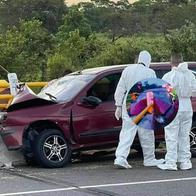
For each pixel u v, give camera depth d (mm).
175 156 10953
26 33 35531
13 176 10516
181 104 10914
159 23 80375
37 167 11406
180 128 11023
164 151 13156
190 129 11281
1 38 30422
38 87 14180
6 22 83812
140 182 9883
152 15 84125
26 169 11219
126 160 11438
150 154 11344
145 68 11055
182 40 27906
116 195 9031
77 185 9703
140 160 12094
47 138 11242
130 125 11039
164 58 29438
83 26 57781
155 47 31438
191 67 12430
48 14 82438
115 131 11586
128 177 10289
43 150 11211
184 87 10883
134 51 31109
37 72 30359
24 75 28844
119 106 11039
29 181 10047
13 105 11297
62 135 11383
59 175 10555
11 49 28078
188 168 11016
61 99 11586
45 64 31672
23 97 11305
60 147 11344
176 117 10898
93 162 11992
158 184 9727
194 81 10977
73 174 10641
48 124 11359
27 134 11297
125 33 79688
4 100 13305
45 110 11352
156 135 11898
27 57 29891
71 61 32906
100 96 11680
